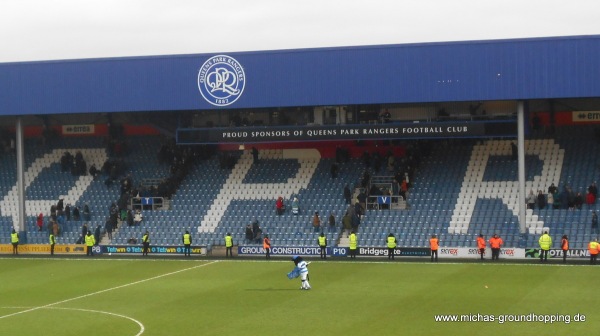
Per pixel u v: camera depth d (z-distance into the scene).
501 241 58.75
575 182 64.81
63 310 42.50
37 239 70.06
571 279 49.03
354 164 71.25
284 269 55.94
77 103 67.75
